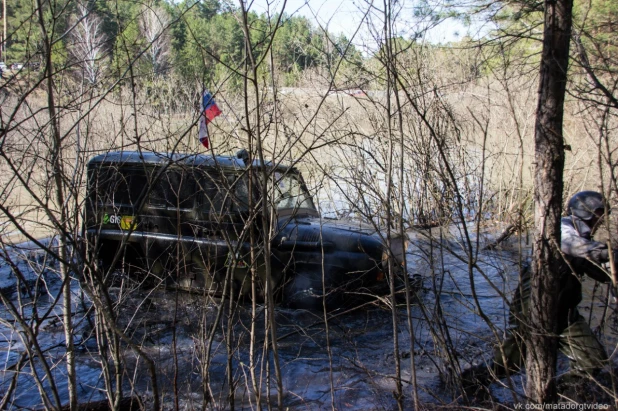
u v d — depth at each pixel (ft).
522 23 13.07
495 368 13.41
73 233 10.78
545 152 10.64
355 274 19.04
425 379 14.84
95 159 19.66
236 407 13.67
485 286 21.38
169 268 19.69
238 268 19.19
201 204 19.36
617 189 10.11
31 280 21.79
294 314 19.13
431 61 20.58
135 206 19.88
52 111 9.89
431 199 19.31
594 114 16.28
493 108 28.81
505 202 28.81
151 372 9.27
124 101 14.66
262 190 10.72
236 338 17.21
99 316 11.16
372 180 16.19
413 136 19.48
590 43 11.84
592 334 12.49
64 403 13.66
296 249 19.42
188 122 14.47
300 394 14.38
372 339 17.57
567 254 12.03
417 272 22.30
